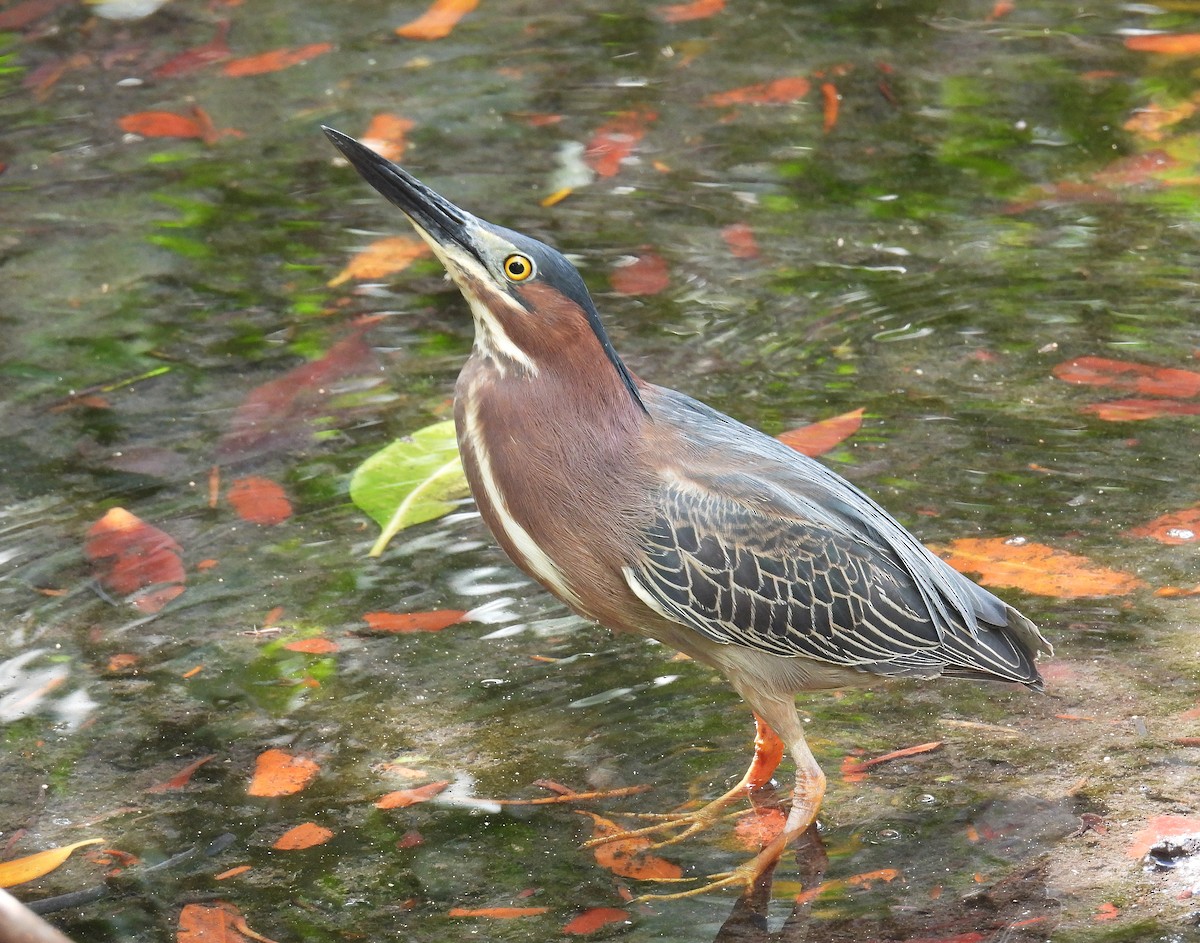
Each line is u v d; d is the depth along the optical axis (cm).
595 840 789
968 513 1045
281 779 838
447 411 1177
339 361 1254
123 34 1836
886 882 751
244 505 1080
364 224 1466
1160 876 740
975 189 1499
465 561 1029
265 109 1672
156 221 1475
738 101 1669
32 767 847
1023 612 949
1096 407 1168
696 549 808
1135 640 923
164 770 847
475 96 1688
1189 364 1217
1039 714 877
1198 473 1079
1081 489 1068
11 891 757
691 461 829
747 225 1449
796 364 1238
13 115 1664
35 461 1134
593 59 1767
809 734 881
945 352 1252
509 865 773
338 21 1867
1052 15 1834
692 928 725
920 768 840
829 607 822
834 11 1869
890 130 1606
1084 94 1648
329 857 780
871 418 1163
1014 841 774
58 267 1399
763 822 807
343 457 1131
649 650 953
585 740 870
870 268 1379
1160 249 1383
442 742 869
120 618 970
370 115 1650
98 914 741
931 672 847
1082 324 1282
